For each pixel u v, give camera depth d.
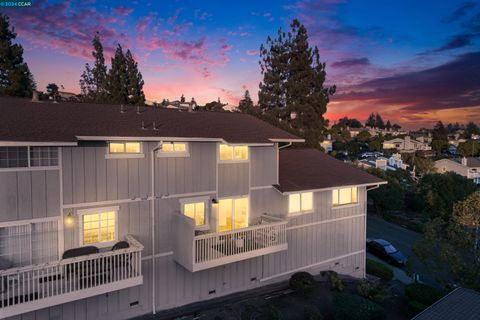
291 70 42.16
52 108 14.88
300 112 40.34
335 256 20.62
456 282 18.00
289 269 18.66
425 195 42.41
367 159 78.19
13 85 31.83
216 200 16.03
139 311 14.12
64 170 12.32
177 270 15.14
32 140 10.73
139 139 13.30
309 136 38.53
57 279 11.13
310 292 17.53
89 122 13.77
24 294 10.43
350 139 145.00
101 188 13.14
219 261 14.42
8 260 11.31
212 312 14.88
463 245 17.33
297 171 20.70
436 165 70.44
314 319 13.90
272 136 17.59
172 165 14.84
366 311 14.05
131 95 41.94
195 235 15.08
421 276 23.95
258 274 17.59
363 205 21.97
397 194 41.66
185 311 14.84
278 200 18.31
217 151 16.09
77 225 12.63
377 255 27.42
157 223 14.52
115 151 13.61
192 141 15.12
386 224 39.81
